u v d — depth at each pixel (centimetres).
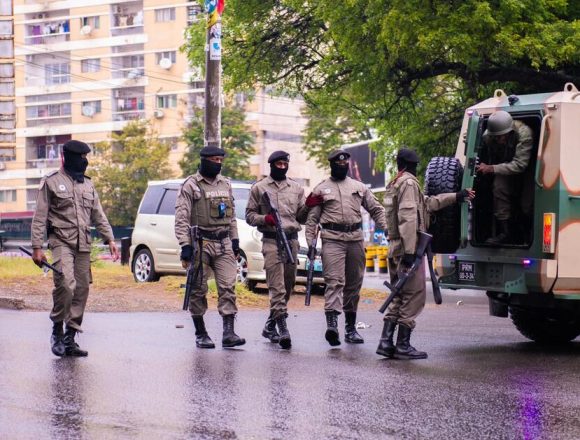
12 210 8300
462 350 1177
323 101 2984
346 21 2411
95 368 965
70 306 1054
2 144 2548
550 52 2123
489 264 1191
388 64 2448
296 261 1195
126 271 2353
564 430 733
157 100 7850
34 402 793
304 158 8275
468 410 795
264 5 2938
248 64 2997
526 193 1209
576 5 2258
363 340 1226
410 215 1087
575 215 1151
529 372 1002
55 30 8169
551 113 1152
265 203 1190
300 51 2980
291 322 1472
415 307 1091
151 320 1411
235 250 1172
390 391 872
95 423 723
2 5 2522
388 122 2888
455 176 1171
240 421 738
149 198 2123
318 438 691
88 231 1080
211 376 930
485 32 2159
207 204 1152
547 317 1273
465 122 1237
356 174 5225
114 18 7988
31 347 1101
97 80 8031
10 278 1827
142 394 834
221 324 1395
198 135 6588
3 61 2541
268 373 955
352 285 1213
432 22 2177
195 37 3188
